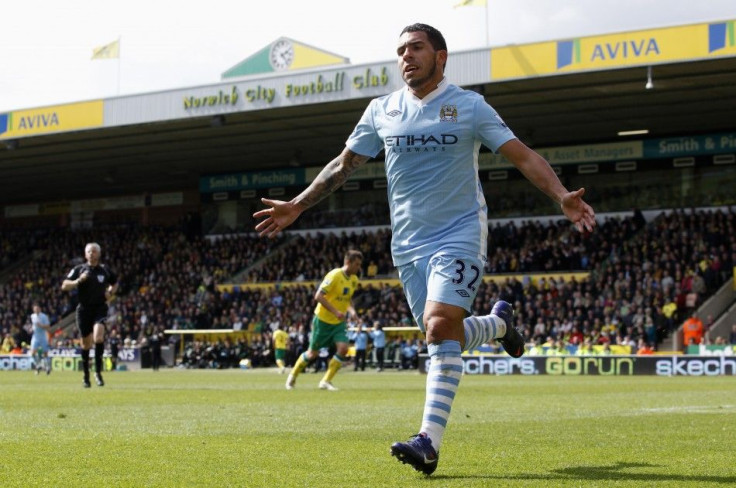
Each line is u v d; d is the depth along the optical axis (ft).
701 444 21.02
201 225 176.65
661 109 129.90
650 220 138.92
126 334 150.51
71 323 161.07
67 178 186.29
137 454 18.61
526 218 145.79
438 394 16.35
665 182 139.33
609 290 119.75
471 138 17.49
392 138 17.83
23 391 50.16
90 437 22.20
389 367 121.80
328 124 142.92
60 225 205.36
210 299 153.58
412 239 17.63
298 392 49.62
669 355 91.76
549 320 117.39
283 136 150.71
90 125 143.84
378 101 18.52
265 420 28.19
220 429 24.75
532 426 25.94
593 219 16.43
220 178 175.52
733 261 118.73
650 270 120.88
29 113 149.07
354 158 18.71
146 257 173.99
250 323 141.59
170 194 194.70
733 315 112.37
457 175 17.46
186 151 161.58
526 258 135.23
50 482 14.84
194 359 136.26
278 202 18.89
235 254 165.17
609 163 143.02
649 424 26.53
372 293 141.38
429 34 17.63
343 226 160.04
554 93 123.54
